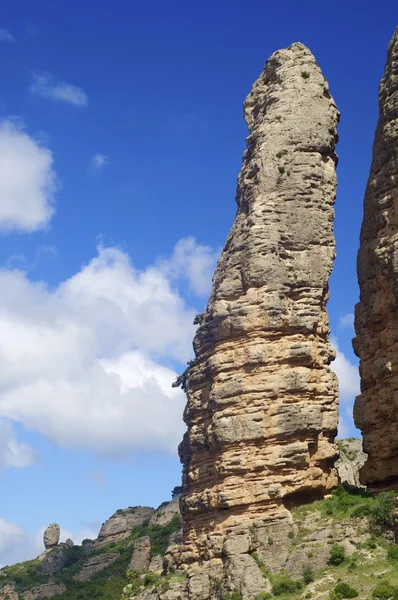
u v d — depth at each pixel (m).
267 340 69.38
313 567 61.72
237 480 66.81
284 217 72.38
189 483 71.25
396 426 67.00
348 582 58.41
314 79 77.44
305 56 78.56
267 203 72.62
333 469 70.44
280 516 65.81
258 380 68.50
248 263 70.81
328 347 72.19
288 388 68.56
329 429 69.81
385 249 68.38
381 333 69.31
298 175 73.62
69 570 126.25
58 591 118.00
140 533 134.75
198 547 67.88
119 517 142.50
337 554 61.38
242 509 66.44
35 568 132.62
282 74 77.69
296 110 75.81
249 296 70.06
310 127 75.38
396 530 61.62
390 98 72.06
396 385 67.12
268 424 67.69
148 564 111.94
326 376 70.81
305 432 68.25
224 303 70.88
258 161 74.19
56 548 137.62
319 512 66.44
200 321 74.62
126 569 116.56
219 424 68.06
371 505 64.12
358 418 70.19
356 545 62.12
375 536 62.38
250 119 80.06
